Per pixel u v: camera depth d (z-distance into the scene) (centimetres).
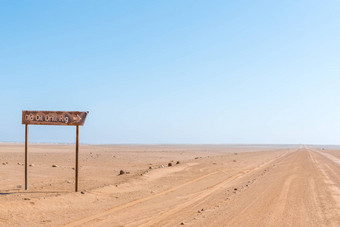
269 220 1198
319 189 1973
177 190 2014
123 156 6228
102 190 1847
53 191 1827
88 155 6256
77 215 1283
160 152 8894
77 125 1795
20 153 6272
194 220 1202
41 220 1188
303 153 8219
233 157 5934
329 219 1210
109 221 1191
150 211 1375
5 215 1208
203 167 3641
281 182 2327
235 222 1168
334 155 7162
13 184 2102
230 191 1970
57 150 8756
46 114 1836
